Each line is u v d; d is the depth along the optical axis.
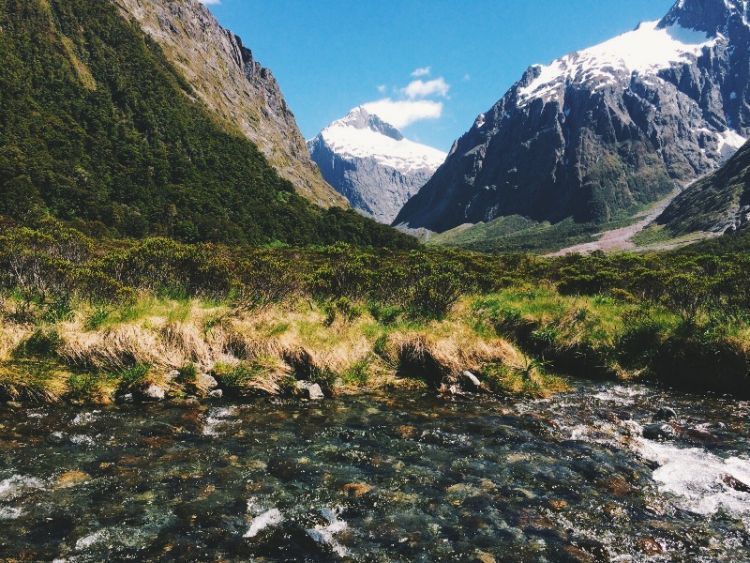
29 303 13.23
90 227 73.06
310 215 138.88
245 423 10.17
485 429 10.41
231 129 193.50
